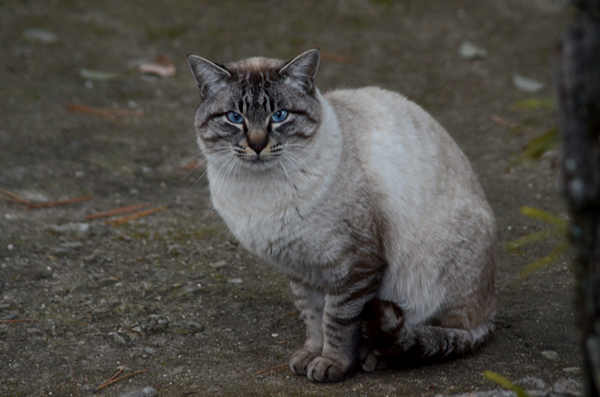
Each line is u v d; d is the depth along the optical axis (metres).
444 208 4.57
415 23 10.71
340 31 10.45
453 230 4.55
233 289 5.39
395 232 4.49
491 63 9.57
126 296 5.16
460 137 7.95
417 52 9.90
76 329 4.71
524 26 10.49
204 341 4.69
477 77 9.25
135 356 4.46
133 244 5.96
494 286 4.99
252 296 5.32
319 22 10.70
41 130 7.70
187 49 9.82
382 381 4.23
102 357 4.43
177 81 9.20
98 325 4.78
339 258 4.23
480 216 4.67
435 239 4.53
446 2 11.31
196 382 4.17
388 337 4.21
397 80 9.16
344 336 4.36
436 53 9.87
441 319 4.70
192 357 4.48
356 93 4.89
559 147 2.38
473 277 4.61
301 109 4.22
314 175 4.15
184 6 11.02
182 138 7.93
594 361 2.39
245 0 11.29
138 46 9.87
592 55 2.19
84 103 8.42
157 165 7.40
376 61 9.63
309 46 9.92
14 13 10.27
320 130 4.24
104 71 9.18
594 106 2.22
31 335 4.61
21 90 8.45
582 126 2.24
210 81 4.47
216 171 4.44
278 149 4.14
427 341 4.32
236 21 10.62
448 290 4.60
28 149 7.31
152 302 5.11
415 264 4.56
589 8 2.22
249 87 4.28
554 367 4.30
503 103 8.61
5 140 7.39
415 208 4.48
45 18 10.27
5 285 5.15
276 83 4.29
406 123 4.65
